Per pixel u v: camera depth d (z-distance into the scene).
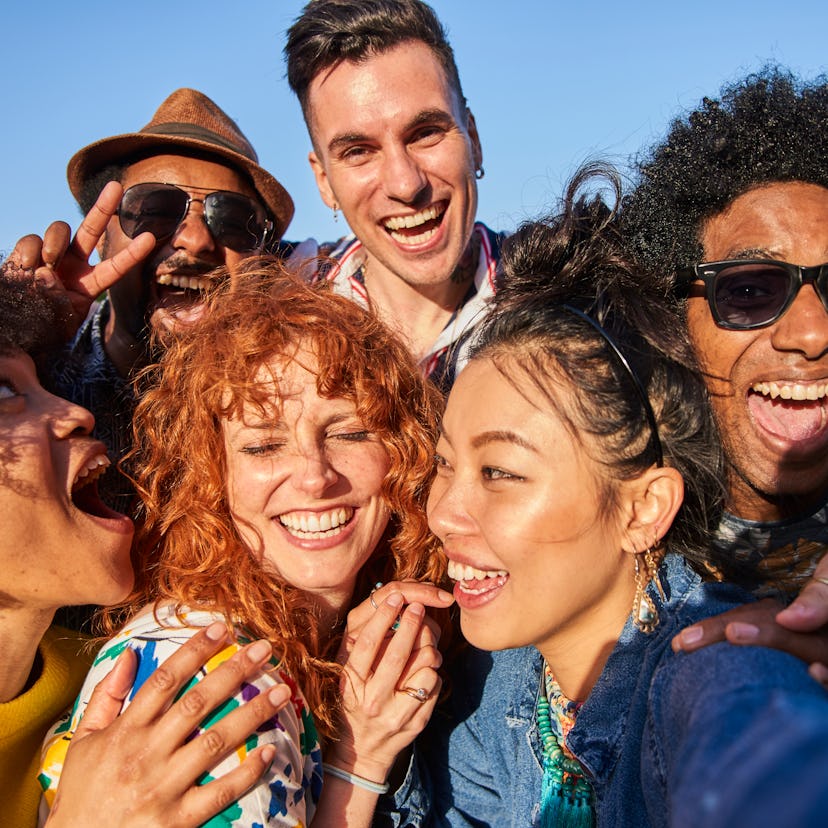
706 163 0.59
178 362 0.59
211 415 0.55
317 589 0.57
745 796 0.24
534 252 0.52
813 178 0.57
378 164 0.85
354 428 0.56
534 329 0.47
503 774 0.56
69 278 0.71
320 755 0.52
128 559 0.58
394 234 0.88
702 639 0.36
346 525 0.57
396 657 0.53
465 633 0.50
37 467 0.52
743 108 0.60
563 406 0.45
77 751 0.45
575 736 0.47
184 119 0.97
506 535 0.46
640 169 0.64
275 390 0.54
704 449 0.49
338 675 0.55
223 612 0.52
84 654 0.58
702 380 0.49
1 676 0.53
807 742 0.25
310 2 0.85
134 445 0.65
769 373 0.57
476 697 0.59
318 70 0.84
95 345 0.84
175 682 0.45
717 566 0.51
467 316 0.91
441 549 0.59
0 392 0.54
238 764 0.44
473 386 0.48
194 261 0.91
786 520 0.59
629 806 0.42
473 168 0.89
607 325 0.47
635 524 0.46
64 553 0.54
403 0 0.83
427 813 0.56
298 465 0.54
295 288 0.59
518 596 0.47
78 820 0.43
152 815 0.42
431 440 0.59
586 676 0.49
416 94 0.82
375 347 0.58
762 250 0.56
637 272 0.50
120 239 0.93
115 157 0.96
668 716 0.36
